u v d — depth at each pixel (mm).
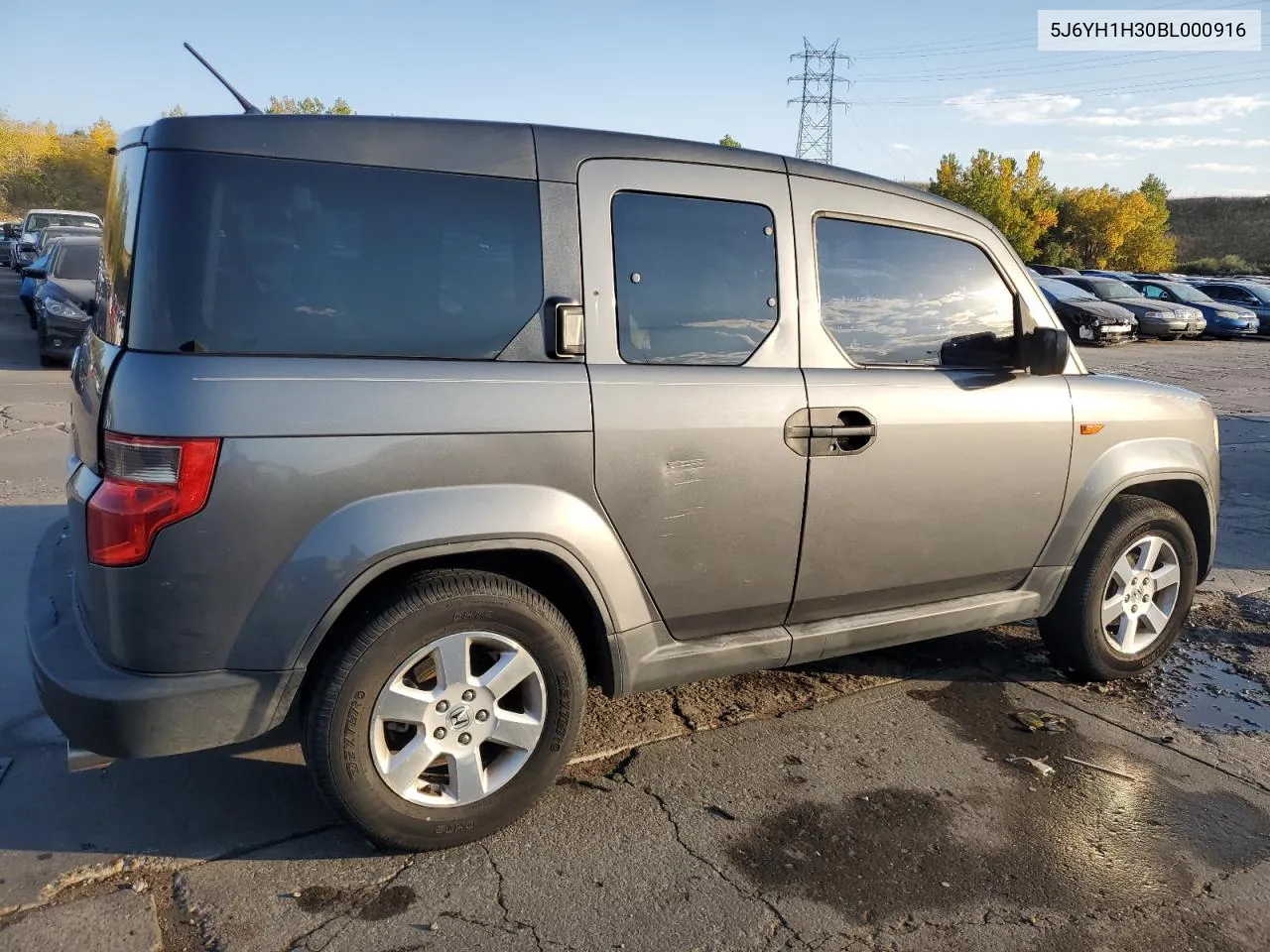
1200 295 25906
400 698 2605
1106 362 18297
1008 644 4559
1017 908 2645
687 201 3000
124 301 2432
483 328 2678
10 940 2342
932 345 3475
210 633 2389
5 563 4863
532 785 2842
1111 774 3375
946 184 48125
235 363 2385
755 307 3102
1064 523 3799
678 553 2955
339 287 2533
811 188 3238
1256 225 70812
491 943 2416
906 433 3301
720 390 2959
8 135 58188
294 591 2428
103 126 63625
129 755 2395
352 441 2449
